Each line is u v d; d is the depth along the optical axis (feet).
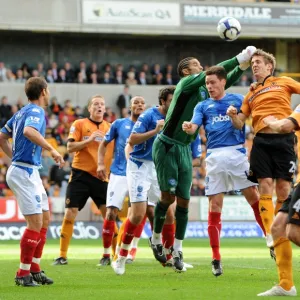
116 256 105.40
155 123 90.58
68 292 68.95
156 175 97.25
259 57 82.99
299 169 61.77
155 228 94.17
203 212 216.74
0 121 244.83
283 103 81.97
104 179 106.22
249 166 83.46
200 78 85.20
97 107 110.42
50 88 262.47
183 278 83.05
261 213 82.12
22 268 74.69
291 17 281.54
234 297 64.13
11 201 197.67
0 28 260.62
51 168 223.71
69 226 107.86
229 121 85.40
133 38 287.69
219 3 277.03
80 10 266.57
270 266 102.83
